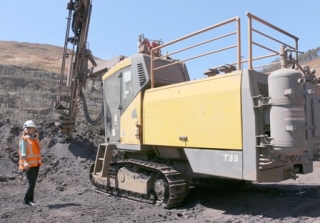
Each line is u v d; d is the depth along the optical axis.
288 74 5.46
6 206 7.50
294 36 7.08
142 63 7.95
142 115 7.78
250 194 8.02
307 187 8.62
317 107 6.34
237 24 6.02
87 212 6.83
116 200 7.95
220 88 6.07
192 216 6.41
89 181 10.24
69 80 12.29
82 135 14.48
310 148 6.16
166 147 7.34
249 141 5.59
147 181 7.36
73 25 11.99
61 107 12.62
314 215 5.93
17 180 10.56
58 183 10.16
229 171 5.88
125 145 8.27
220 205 7.13
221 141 5.98
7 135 13.27
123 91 8.50
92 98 27.33
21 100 29.95
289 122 5.42
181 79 8.62
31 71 40.12
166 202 7.05
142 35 8.70
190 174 7.32
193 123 6.50
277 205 6.82
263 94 5.77
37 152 7.79
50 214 6.76
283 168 5.91
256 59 7.27
